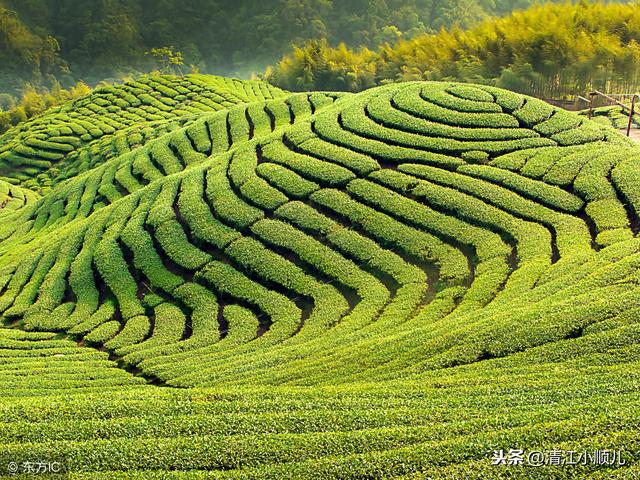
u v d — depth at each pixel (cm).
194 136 5766
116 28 18038
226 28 19038
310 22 17838
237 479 1702
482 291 3039
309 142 4525
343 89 9906
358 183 3984
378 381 2356
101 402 2133
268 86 10238
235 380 2634
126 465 1798
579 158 3797
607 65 6788
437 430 1806
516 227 3397
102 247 4231
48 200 6234
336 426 1909
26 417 2042
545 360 2255
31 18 18238
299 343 3011
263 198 4091
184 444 1859
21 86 16150
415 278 3306
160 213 4312
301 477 1692
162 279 3825
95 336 3494
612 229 3197
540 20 7662
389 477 1662
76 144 8756
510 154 3988
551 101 7475
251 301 3481
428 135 4312
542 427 1731
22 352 3381
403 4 17950
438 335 2605
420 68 8931
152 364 3080
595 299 2533
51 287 4097
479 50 8031
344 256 3575
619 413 1736
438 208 3678
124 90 9975
